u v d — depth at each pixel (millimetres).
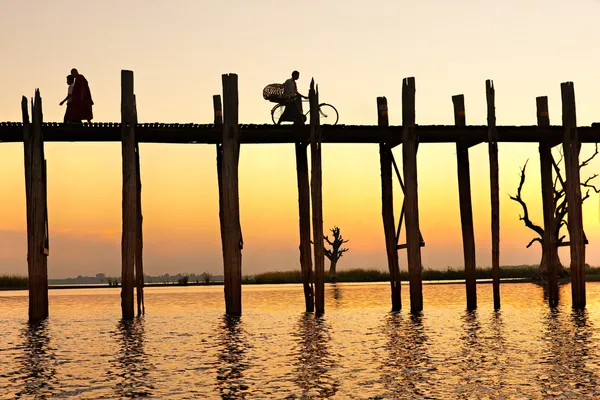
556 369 12820
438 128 23000
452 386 11617
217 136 22531
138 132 21625
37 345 16734
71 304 30547
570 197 23672
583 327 18703
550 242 24719
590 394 10930
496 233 23234
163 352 15461
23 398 11125
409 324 20188
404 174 22891
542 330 18219
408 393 11195
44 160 21641
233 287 22797
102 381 12336
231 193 22172
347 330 18984
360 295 33812
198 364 13914
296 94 23156
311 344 16406
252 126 22266
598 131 23875
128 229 21500
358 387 11656
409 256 23234
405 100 22703
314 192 22562
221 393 11359
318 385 11836
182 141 22578
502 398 10805
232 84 21906
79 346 16516
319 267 22828
